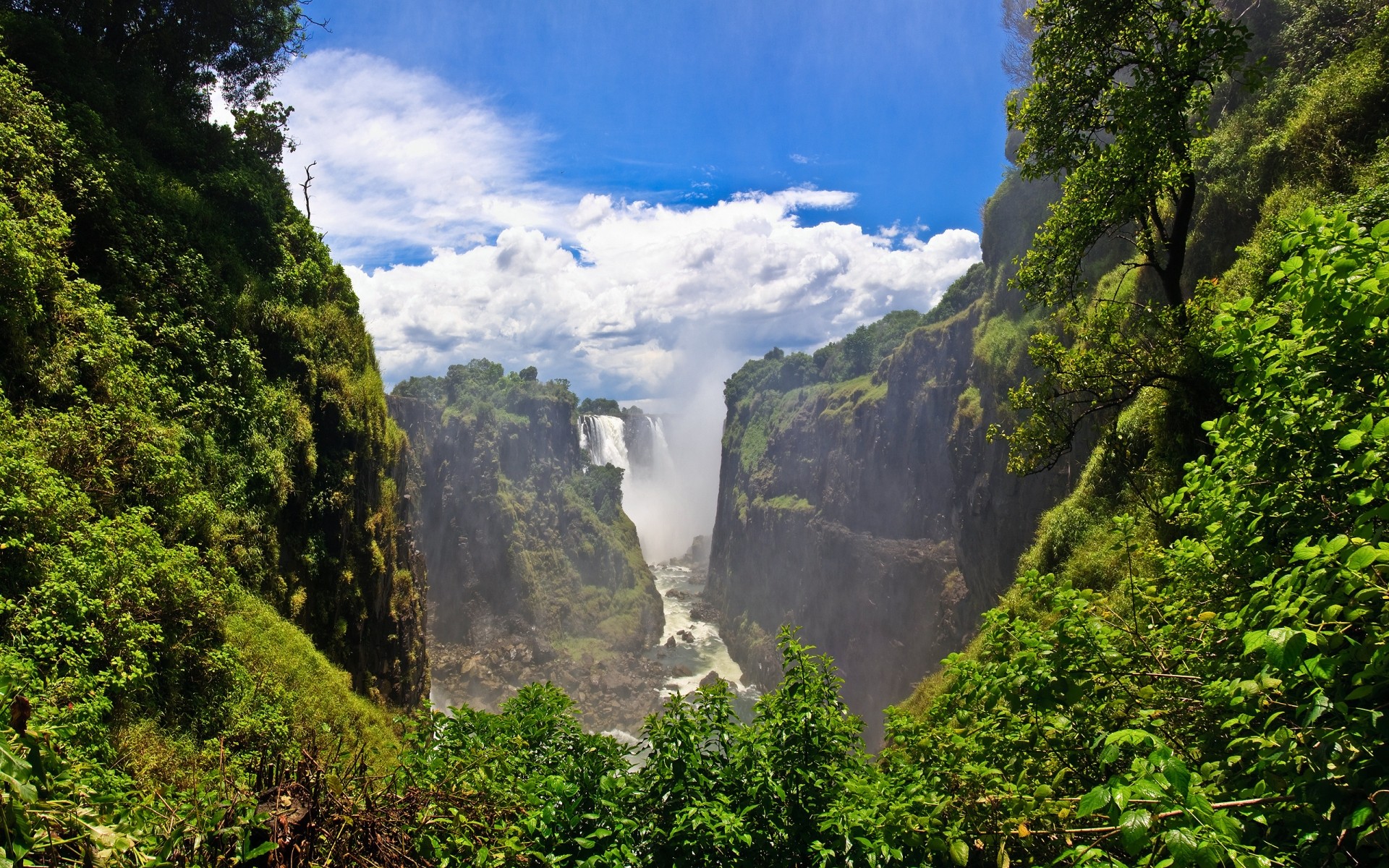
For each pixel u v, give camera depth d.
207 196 28.30
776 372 130.50
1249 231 21.95
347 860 4.45
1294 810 3.37
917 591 74.44
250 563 22.22
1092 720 5.32
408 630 36.69
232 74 34.59
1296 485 5.03
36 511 11.88
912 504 77.50
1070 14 13.84
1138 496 18.12
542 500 107.69
